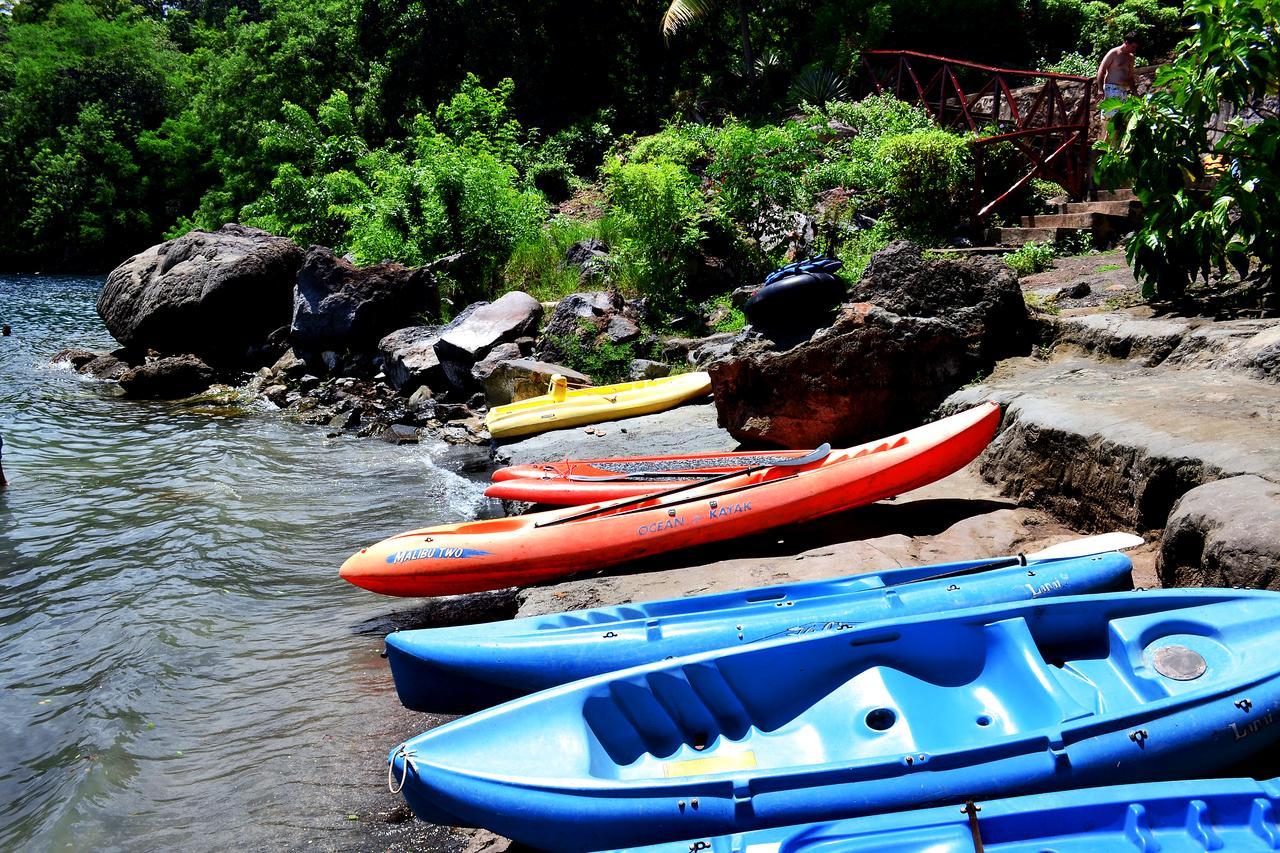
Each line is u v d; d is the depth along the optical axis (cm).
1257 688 339
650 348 1253
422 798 337
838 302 959
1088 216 1197
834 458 654
